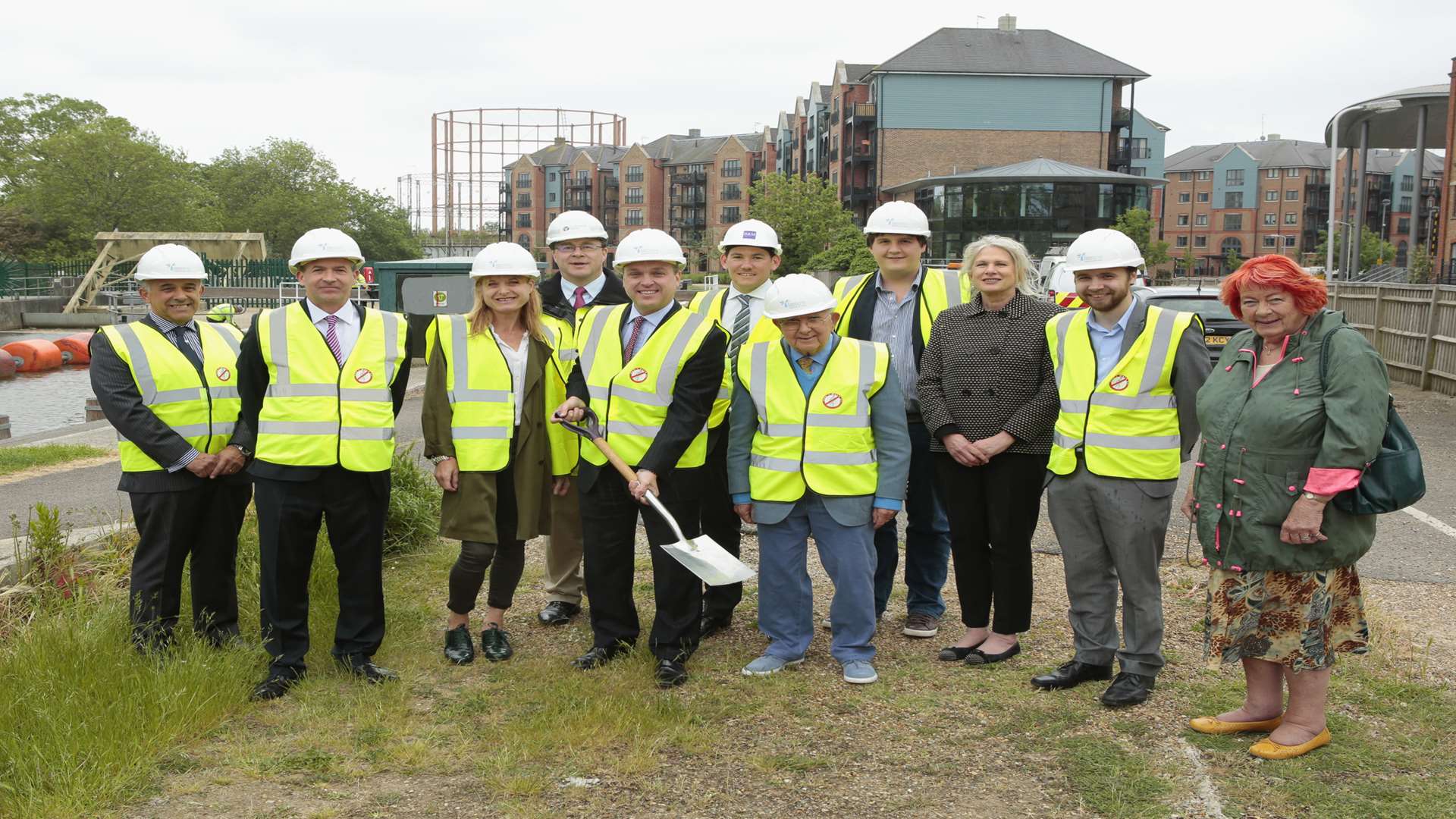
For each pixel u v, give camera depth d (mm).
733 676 4844
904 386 5250
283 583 4598
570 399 4824
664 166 112875
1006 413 4742
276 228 84750
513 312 4992
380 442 4668
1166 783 3732
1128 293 4430
